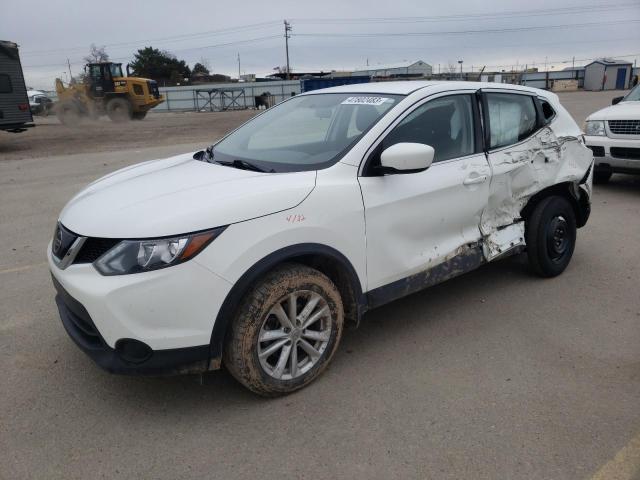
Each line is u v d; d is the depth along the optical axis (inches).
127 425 115.1
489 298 177.2
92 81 1159.0
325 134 147.0
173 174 136.4
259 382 117.5
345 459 104.0
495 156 162.9
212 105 2047.2
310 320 123.8
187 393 126.5
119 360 107.9
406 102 142.9
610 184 359.9
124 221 109.1
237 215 109.7
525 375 131.6
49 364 139.3
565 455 104.0
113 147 670.5
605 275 195.8
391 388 127.0
